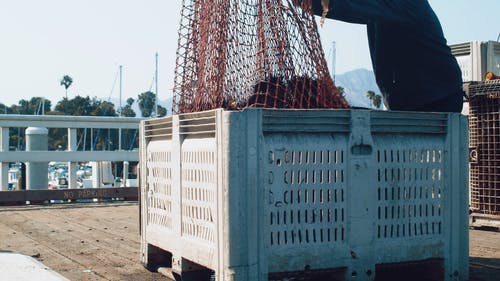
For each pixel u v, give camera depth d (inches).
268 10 179.0
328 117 168.6
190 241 177.6
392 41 219.1
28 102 3147.1
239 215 155.7
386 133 178.2
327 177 167.5
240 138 156.3
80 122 740.0
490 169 322.0
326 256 166.6
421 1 210.5
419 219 181.6
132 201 560.1
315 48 186.5
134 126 773.9
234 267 155.0
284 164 161.9
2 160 680.4
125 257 245.1
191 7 208.4
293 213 162.7
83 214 430.0
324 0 186.1
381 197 175.3
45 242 289.7
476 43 406.9
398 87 225.5
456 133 189.0
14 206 505.4
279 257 160.7
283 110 162.4
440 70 220.2
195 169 174.2
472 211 332.5
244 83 184.7
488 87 320.2
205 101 194.4
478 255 246.1
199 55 202.7
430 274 189.5
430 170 184.1
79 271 216.1
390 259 176.2
